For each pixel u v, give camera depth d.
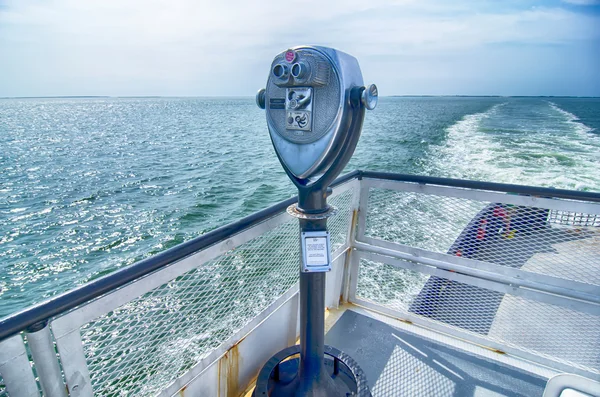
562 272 1.67
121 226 14.37
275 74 1.19
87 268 11.38
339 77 1.12
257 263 1.58
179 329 1.26
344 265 2.28
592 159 19.48
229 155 28.84
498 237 1.81
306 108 1.18
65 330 0.91
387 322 2.17
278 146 1.28
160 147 33.50
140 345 1.15
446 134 32.38
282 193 18.03
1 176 22.28
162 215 15.45
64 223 14.72
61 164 25.89
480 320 2.01
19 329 0.80
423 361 1.87
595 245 1.62
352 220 2.16
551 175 15.98
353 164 20.25
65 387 0.95
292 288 1.87
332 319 2.18
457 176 16.28
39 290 10.30
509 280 1.79
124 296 1.02
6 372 0.82
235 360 1.55
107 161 27.00
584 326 1.78
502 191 1.68
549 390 1.17
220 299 1.41
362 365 1.84
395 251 2.10
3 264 11.60
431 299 2.14
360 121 1.19
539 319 1.92
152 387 1.20
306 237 1.28
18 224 14.62
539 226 1.70
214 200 17.23
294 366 1.58
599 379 1.69
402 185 1.97
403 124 43.16
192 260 1.21
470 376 1.77
